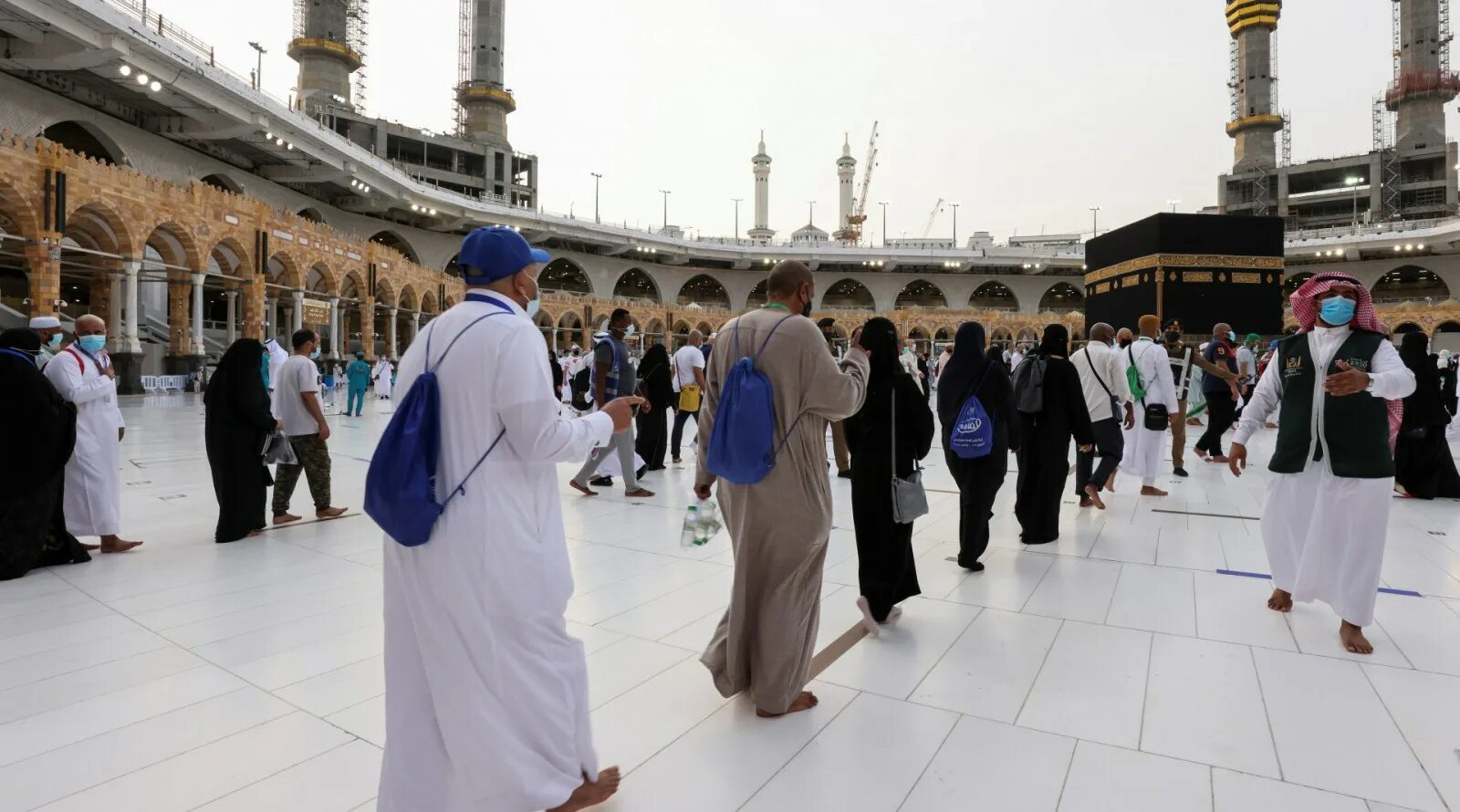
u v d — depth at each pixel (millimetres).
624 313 6906
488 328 1749
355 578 4301
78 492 4660
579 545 5113
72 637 3340
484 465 1723
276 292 30891
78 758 2299
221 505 5113
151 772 2229
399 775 1749
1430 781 2148
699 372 8312
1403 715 2549
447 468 1709
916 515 3334
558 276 67062
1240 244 23516
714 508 2824
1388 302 61906
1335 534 3260
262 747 2383
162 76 26641
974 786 2145
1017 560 4648
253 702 2705
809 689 2809
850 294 76500
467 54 71062
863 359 2861
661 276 65688
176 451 9898
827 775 2219
